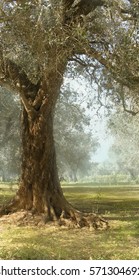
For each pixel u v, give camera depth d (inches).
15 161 1306.6
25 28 384.5
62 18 392.2
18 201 539.5
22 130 549.3
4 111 1119.0
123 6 411.5
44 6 366.9
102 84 476.7
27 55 400.5
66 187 1731.1
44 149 532.4
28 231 460.4
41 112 521.7
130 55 388.5
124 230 466.9
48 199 523.2
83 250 360.8
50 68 408.5
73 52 450.0
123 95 502.3
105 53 414.6
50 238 420.8
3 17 390.0
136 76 422.6
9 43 392.2
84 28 391.2
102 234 446.6
